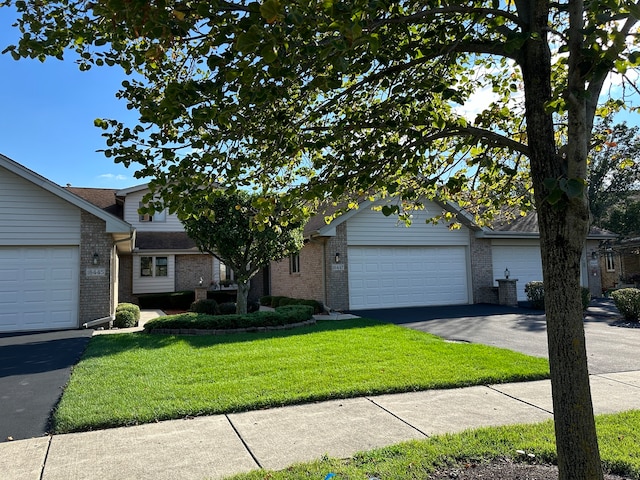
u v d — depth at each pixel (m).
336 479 3.41
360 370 6.78
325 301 15.38
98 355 8.25
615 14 2.34
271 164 3.57
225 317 11.25
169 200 2.85
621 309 12.31
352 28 1.96
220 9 2.39
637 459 3.63
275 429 4.67
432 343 8.88
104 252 12.82
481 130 3.24
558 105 2.53
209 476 3.64
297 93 3.40
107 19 2.68
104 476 3.67
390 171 3.45
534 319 12.65
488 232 16.86
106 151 2.85
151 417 4.98
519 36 2.54
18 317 12.13
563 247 2.68
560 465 2.69
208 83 2.47
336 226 15.25
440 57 3.48
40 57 3.05
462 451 3.90
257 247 12.87
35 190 12.45
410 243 16.22
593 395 5.69
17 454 4.13
